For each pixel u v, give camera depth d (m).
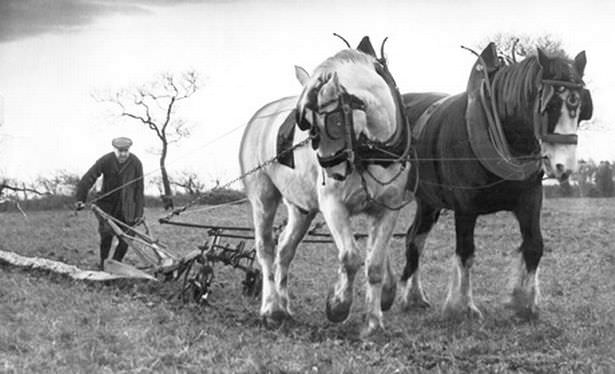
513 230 17.08
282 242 9.29
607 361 7.22
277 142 9.05
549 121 8.12
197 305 9.48
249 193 9.85
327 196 8.13
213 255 9.99
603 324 8.75
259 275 10.39
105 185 12.23
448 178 9.15
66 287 10.34
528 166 8.59
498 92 8.70
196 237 17.22
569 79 8.12
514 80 8.53
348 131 7.62
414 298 10.05
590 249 14.66
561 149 8.09
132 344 7.66
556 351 7.70
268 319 8.92
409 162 8.30
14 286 10.23
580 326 8.76
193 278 9.77
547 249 14.58
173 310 9.23
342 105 7.62
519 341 8.05
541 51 8.20
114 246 15.98
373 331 8.21
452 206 9.35
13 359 7.08
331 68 8.03
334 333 8.48
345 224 8.10
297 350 7.57
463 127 8.98
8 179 23.22
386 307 9.25
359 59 8.16
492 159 8.64
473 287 11.31
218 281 11.63
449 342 8.06
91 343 7.58
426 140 9.52
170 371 6.81
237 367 6.99
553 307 9.85
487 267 12.91
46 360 7.07
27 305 9.22
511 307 8.98
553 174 8.15
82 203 11.80
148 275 10.57
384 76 8.25
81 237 17.67
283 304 9.26
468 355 7.62
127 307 9.13
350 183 8.02
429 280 12.10
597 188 21.58
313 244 15.34
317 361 7.21
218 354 7.36
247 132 10.01
